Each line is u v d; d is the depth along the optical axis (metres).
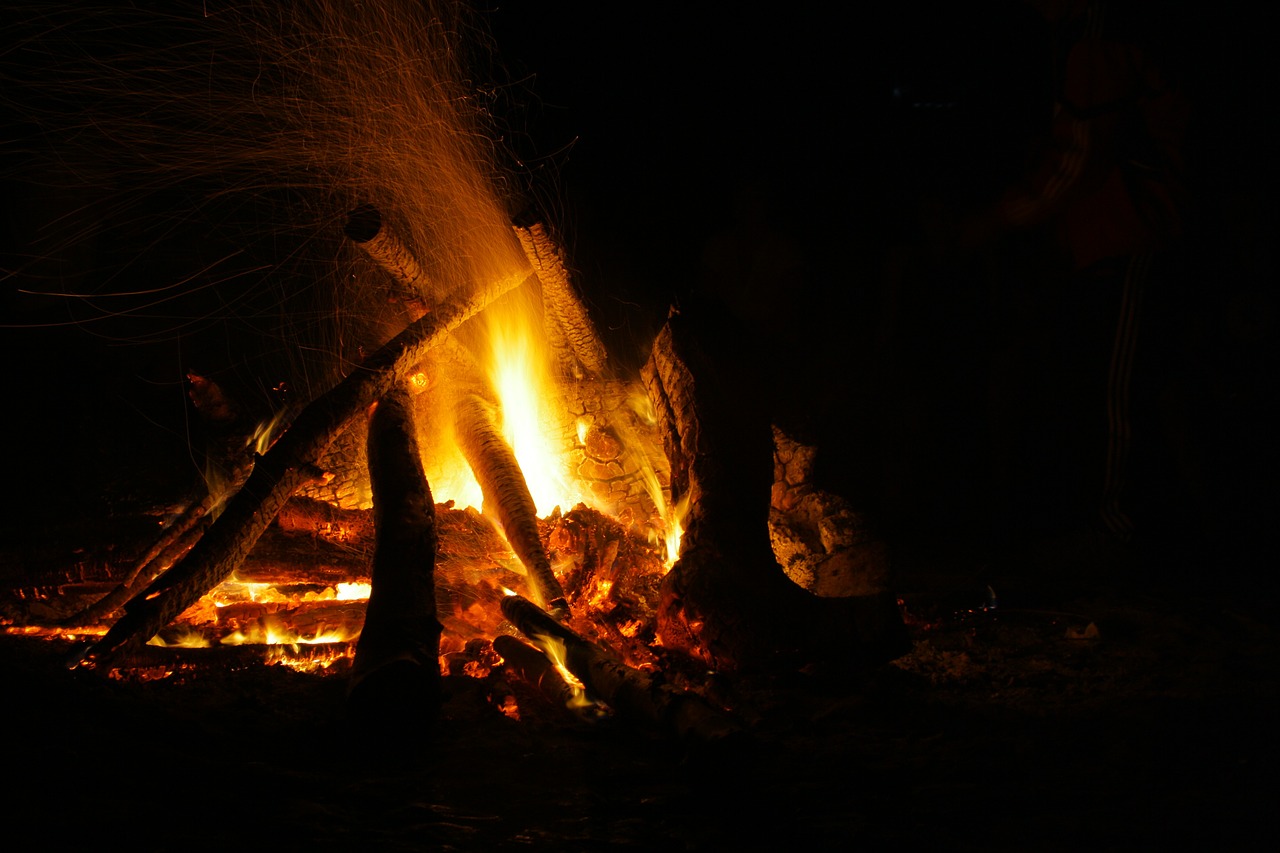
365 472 4.91
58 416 7.34
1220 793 2.67
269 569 4.37
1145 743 3.03
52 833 2.25
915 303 7.82
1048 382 7.00
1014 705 3.48
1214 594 5.02
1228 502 6.13
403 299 4.91
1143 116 5.33
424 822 2.50
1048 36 8.72
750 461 4.19
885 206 9.09
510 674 3.69
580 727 3.24
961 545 6.36
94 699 3.15
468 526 4.63
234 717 3.19
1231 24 6.87
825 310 7.68
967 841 2.41
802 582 4.82
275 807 2.53
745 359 4.51
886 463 6.98
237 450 4.90
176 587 3.73
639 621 4.27
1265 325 6.15
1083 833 2.45
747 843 2.41
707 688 3.51
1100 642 4.23
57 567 4.55
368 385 4.30
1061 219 5.65
